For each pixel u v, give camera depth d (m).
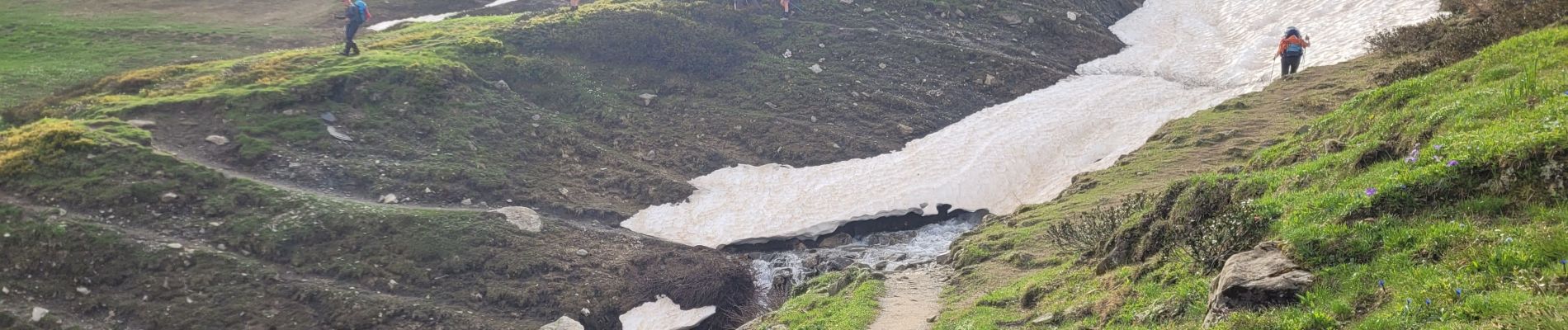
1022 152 31.91
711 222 27.58
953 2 45.44
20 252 20.97
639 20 39.47
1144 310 11.03
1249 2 48.12
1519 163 9.35
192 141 26.91
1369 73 30.97
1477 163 9.73
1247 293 9.14
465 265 23.05
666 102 35.28
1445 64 20.17
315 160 26.97
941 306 16.78
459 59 34.59
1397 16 39.44
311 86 30.19
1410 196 9.91
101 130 26.06
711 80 37.25
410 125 29.72
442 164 27.97
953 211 28.45
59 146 24.81
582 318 22.19
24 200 22.84
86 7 45.59
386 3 48.88
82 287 20.44
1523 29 19.55
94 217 22.38
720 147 32.72
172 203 23.41
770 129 33.72
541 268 23.52
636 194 29.06
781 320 18.16
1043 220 21.94
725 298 23.58
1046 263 17.17
